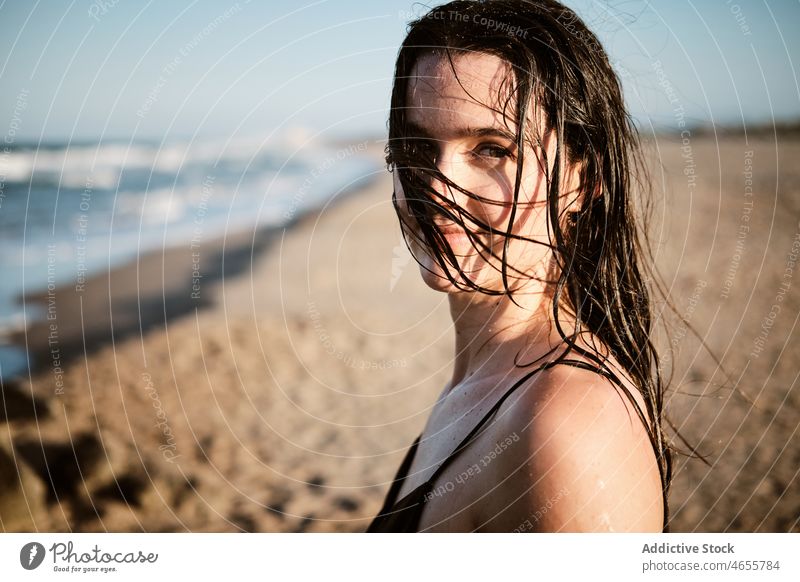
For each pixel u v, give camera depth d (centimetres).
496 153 103
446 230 104
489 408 107
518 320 113
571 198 110
